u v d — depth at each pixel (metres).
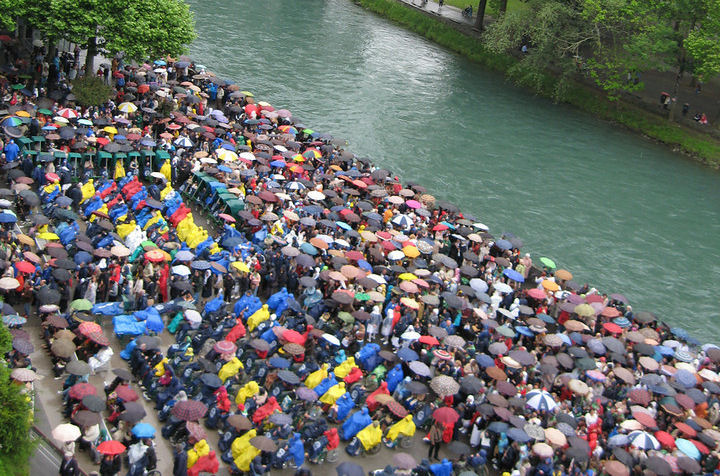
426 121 99.06
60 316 39.53
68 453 30.78
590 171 93.56
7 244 44.59
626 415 43.78
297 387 39.25
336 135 89.31
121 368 39.75
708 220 85.94
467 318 50.19
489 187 85.44
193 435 33.69
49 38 69.06
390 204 65.31
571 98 113.06
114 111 68.50
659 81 118.94
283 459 35.38
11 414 28.50
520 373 44.41
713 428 43.75
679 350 51.47
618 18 103.50
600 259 75.00
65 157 56.19
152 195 55.31
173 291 46.03
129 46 68.50
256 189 58.97
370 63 115.56
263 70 103.31
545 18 105.44
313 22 129.62
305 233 55.16
